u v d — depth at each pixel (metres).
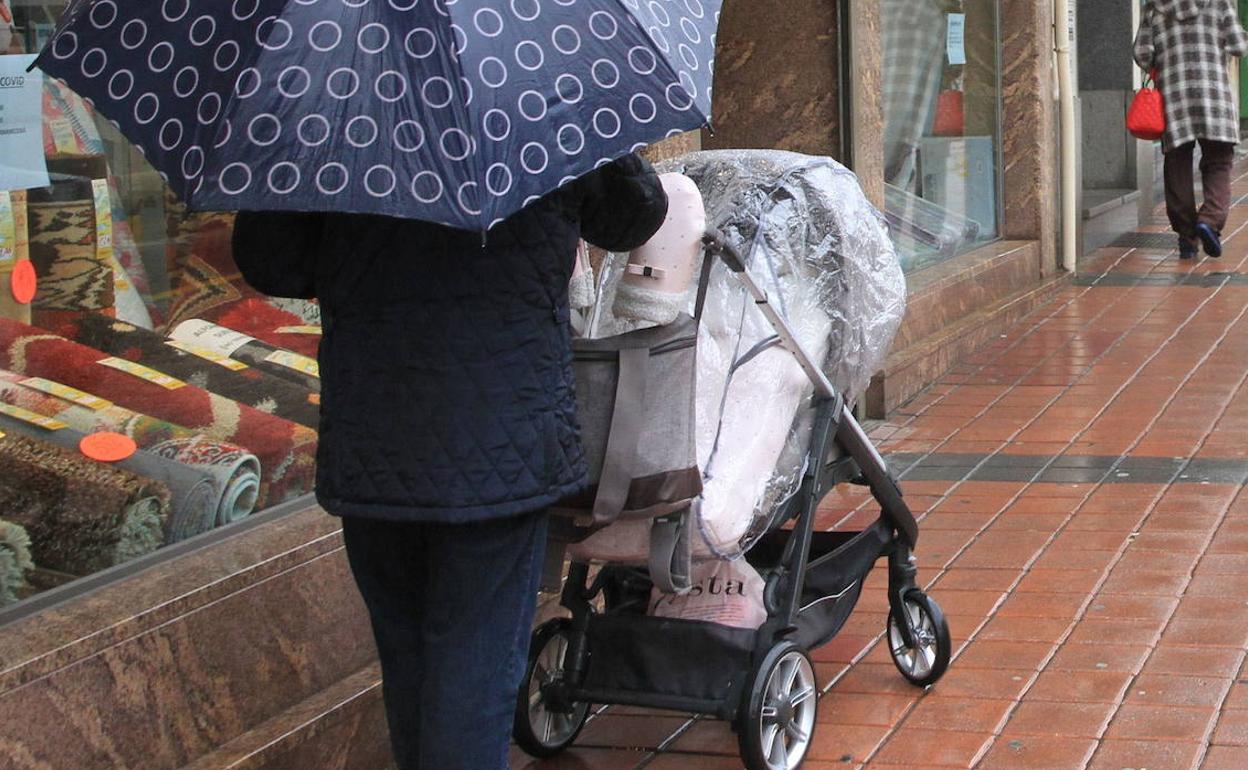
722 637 4.26
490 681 3.49
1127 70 15.90
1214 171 13.41
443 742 3.47
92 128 4.44
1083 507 6.79
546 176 3.00
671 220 3.81
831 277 4.52
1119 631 5.33
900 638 5.06
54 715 3.56
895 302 4.66
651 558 3.96
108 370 4.41
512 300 3.33
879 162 8.91
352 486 3.35
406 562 3.63
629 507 3.78
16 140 4.22
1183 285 12.41
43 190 4.29
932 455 7.79
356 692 4.36
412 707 3.67
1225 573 5.84
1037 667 5.09
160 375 4.56
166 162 3.09
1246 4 24.25
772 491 4.29
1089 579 5.87
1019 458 7.64
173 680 3.88
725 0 8.62
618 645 4.36
